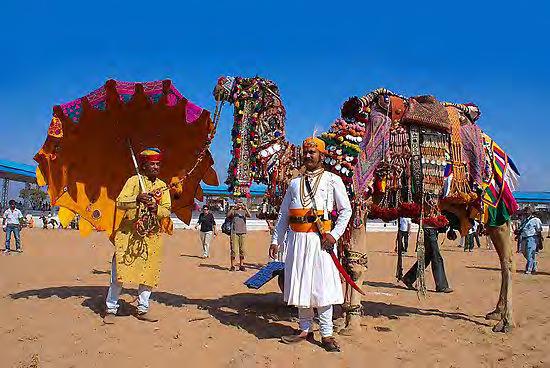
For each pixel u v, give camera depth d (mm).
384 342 5871
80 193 6758
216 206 40125
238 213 12906
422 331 6449
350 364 5043
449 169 6383
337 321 6637
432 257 9914
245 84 6543
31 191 57875
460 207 7051
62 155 6617
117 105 6695
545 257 19781
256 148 6449
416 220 6445
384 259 17375
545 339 6188
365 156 6047
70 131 6586
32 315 6344
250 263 15055
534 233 14031
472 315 7527
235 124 6574
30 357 4926
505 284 6793
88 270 11312
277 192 6391
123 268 6031
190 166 7117
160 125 7051
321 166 5770
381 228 39406
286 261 5477
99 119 6758
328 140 5945
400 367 5070
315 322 6469
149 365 4855
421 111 6328
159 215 6113
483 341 6062
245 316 6691
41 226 37531
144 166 6309
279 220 5645
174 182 6590
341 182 5539
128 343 5410
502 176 6773
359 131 5891
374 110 6285
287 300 5371
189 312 6781
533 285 11055
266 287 9344
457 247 25344
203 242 16844
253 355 5105
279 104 6598
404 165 6219
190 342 5527
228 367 4844
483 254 20438
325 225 5406
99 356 5020
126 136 6984
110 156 6980
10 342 5340
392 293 9484
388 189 6211
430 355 5477
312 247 5336
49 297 7418
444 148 6395
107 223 6867
